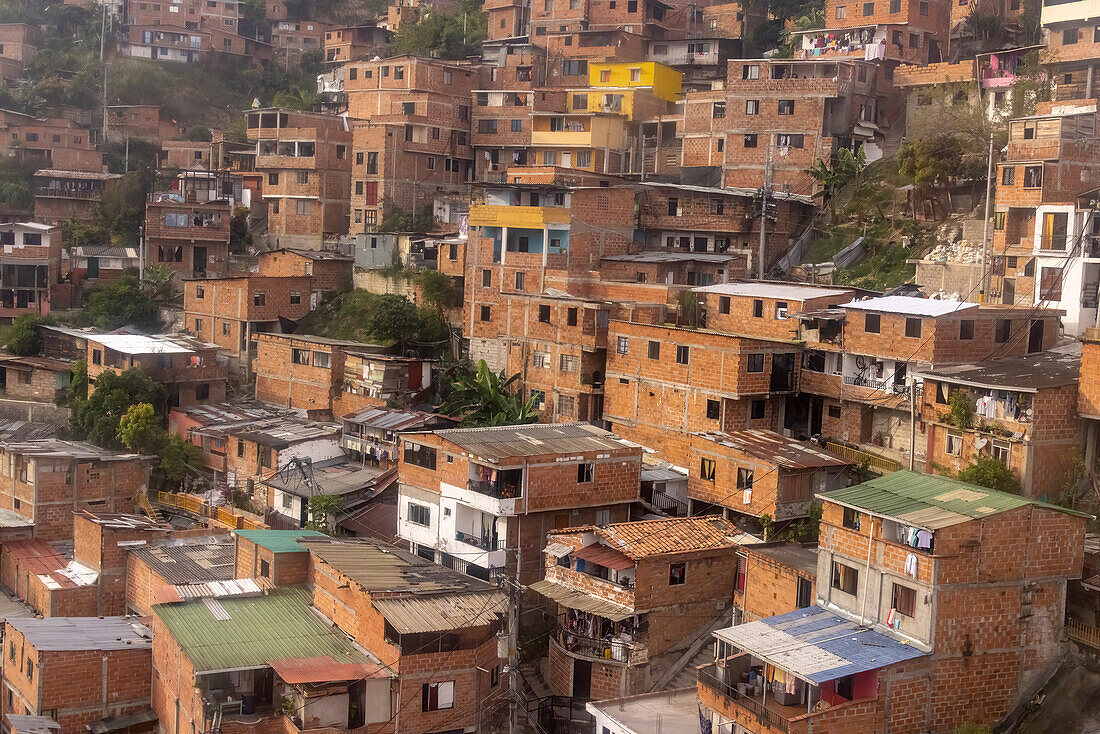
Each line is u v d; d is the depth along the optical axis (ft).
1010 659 118.32
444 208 298.97
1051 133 193.57
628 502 175.73
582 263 235.20
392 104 319.27
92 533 178.91
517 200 239.91
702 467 175.83
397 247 273.13
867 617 121.90
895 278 223.10
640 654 145.69
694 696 136.87
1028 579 118.62
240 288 260.01
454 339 244.22
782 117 265.13
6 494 202.28
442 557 173.47
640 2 334.85
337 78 410.11
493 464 162.81
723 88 279.08
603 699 144.36
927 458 161.48
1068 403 148.97
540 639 163.12
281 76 445.37
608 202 239.71
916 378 168.86
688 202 253.44
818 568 128.47
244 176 346.13
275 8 469.16
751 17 344.90
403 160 306.55
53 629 152.97
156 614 145.18
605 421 204.64
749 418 184.03
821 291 201.67
